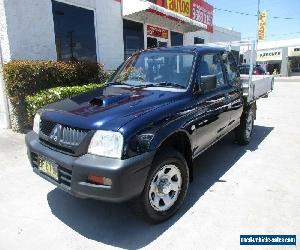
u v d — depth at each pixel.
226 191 3.90
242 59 6.16
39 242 2.89
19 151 5.49
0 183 4.18
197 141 3.74
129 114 2.95
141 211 3.00
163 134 3.00
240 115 5.41
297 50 45.47
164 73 4.06
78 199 3.73
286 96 15.17
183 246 2.82
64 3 8.70
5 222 3.23
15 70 6.41
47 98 6.32
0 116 7.44
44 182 4.22
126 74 4.41
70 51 9.09
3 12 6.99
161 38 14.00
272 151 5.60
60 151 2.98
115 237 2.96
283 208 3.45
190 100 3.63
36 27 7.78
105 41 10.45
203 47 4.46
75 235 3.00
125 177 2.63
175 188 3.29
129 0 10.73
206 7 17.97
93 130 2.77
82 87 7.19
